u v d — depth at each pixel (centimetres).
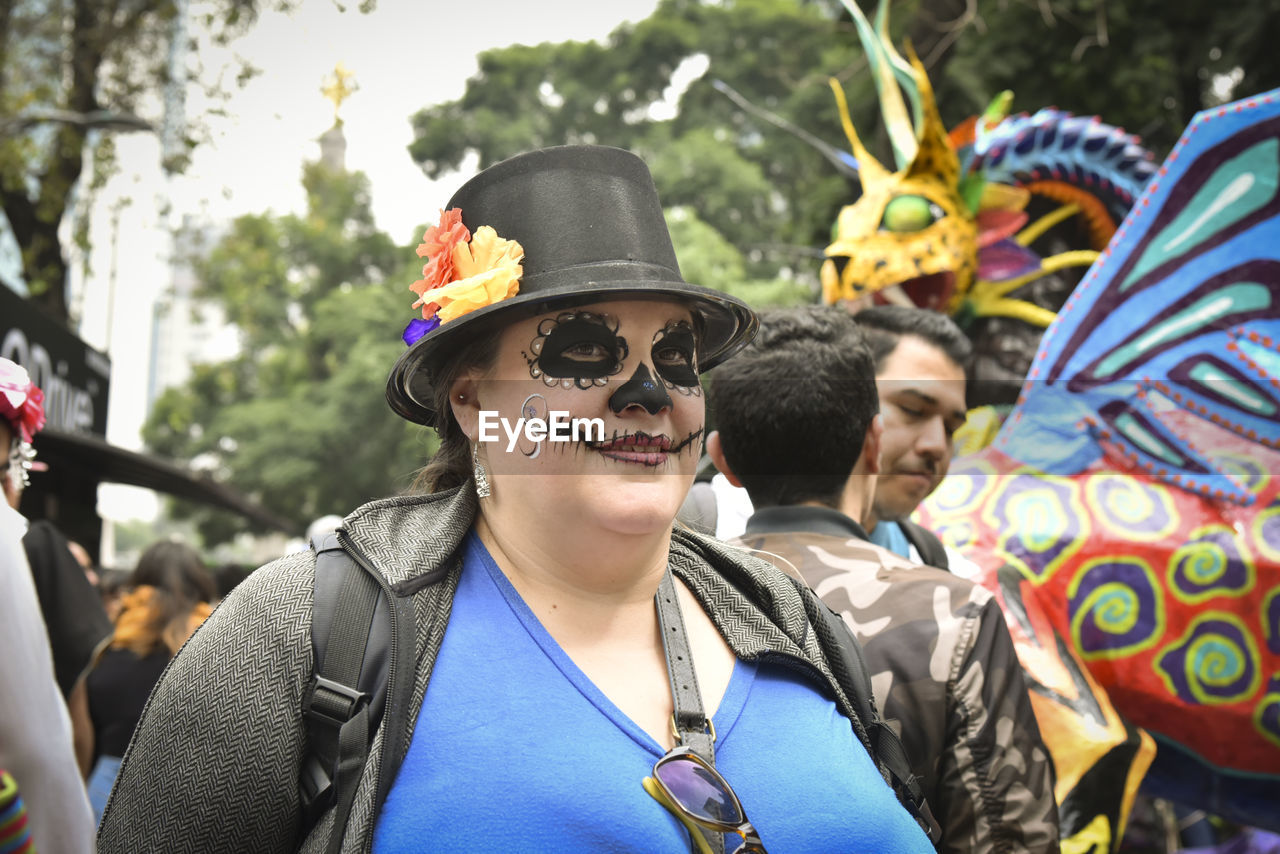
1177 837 383
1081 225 432
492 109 2367
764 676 126
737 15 2402
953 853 148
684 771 108
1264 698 239
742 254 2072
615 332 117
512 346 118
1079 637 245
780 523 175
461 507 124
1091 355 273
